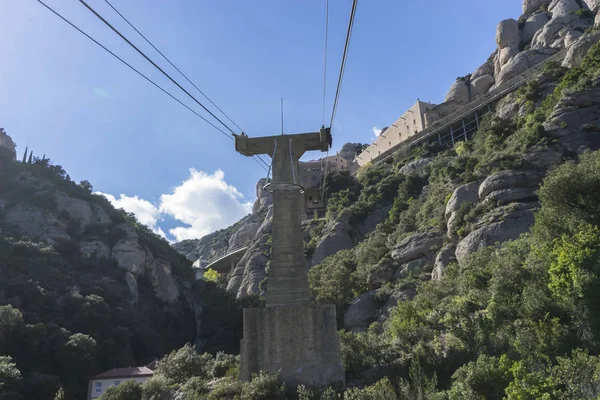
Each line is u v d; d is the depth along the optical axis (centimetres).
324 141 2516
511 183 5031
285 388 2055
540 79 7750
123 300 8900
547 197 3116
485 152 6806
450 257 4903
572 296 2120
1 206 10581
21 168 12275
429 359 2338
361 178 10831
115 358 6769
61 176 13138
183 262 13075
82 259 9662
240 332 7506
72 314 7388
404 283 5100
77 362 5941
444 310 2958
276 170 2516
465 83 12412
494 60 12325
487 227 4572
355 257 7019
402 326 2944
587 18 10569
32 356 5891
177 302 10431
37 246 8769
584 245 2291
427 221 6338
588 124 5391
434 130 10488
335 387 2086
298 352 2159
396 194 9075
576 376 1530
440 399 1791
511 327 2277
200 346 7412
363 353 2500
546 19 11775
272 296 2288
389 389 1939
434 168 8406
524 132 6125
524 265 2623
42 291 7406
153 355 7700
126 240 10694
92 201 11725
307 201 12525
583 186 2945
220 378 2648
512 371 1741
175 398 2548
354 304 5409
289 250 2367
